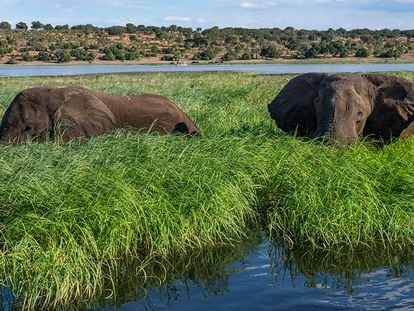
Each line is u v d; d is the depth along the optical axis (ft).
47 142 32.86
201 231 26.91
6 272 22.43
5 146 32.83
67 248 23.11
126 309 20.83
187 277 23.68
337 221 27.04
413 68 227.61
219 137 35.83
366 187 28.35
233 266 24.76
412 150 35.63
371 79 37.70
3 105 66.18
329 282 22.91
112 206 25.57
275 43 425.69
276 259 25.49
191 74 150.92
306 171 31.01
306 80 40.11
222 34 444.96
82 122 36.24
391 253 25.94
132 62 327.26
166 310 20.67
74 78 137.18
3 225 24.11
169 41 418.51
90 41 408.46
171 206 26.99
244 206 29.12
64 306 21.20
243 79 123.03
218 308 20.68
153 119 40.63
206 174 29.17
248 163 31.78
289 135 37.09
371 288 22.22
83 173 27.37
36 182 25.89
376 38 463.01
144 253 25.89
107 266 24.31
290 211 28.48
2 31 437.58
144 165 29.09
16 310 20.81
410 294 21.63
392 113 36.76
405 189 29.17
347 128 34.27
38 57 335.47
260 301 21.17
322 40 470.39
